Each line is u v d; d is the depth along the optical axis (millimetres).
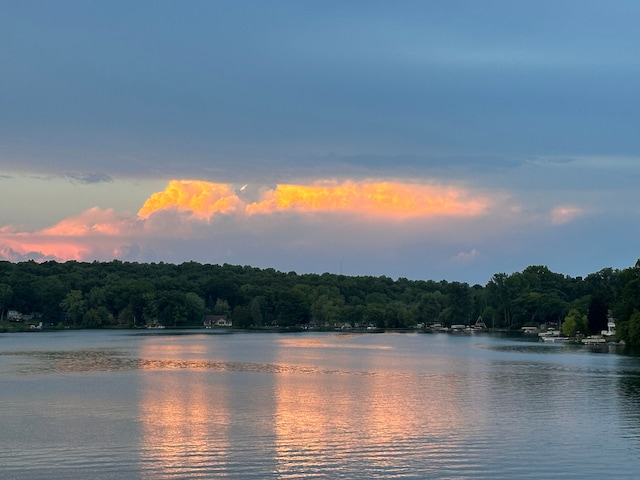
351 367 145375
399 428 75500
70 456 63562
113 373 129875
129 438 70188
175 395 99000
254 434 72250
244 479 57500
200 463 61500
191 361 158875
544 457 64125
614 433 73312
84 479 57312
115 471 59312
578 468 60906
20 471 59219
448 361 161750
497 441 69562
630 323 199250
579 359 165875
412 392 103438
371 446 67500
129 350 196375
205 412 84625
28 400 94062
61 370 135375
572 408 88562
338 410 86438
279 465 61094
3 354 179000
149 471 59281
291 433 72750
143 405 89750
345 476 58344
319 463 61781
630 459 63438
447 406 89875
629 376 125062
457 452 65500
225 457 63375
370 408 88125
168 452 64875
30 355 175500
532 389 106875
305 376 126062
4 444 67688
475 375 127688
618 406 90000
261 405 90000
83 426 75875
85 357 169000
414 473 59344
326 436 71500
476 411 86000
